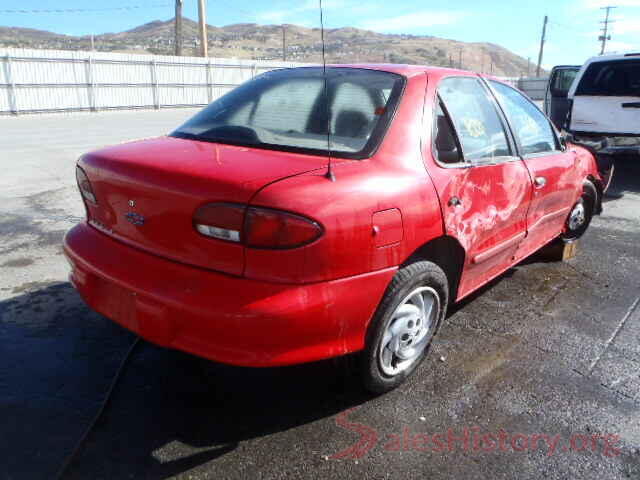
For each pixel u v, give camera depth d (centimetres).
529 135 373
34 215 579
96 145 1204
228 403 261
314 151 246
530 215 362
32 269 418
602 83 833
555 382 290
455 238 275
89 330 325
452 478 220
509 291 412
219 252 208
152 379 278
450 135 288
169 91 2902
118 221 244
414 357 281
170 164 226
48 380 274
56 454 224
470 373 295
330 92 282
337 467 223
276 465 223
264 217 200
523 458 232
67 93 2484
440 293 282
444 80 303
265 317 202
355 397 269
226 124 282
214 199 204
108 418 247
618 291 420
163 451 228
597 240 551
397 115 263
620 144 805
